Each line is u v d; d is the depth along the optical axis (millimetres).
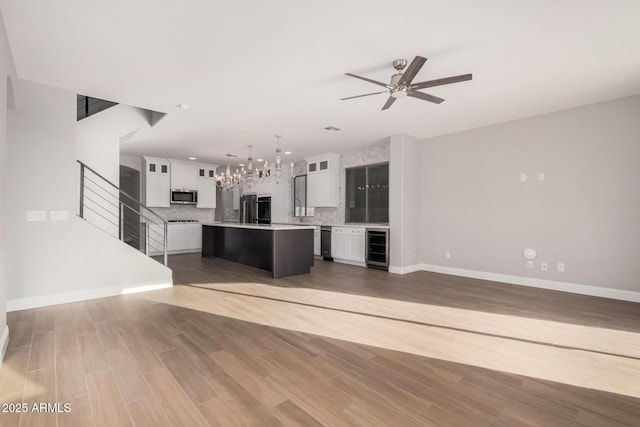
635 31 2510
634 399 1879
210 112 4512
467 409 1774
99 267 4000
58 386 1959
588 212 4234
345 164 7707
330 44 2729
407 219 5828
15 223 3410
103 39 2635
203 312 3436
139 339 2691
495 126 5121
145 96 3904
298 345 2604
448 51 2838
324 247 7344
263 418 1678
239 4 2195
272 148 6980
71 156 3711
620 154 3992
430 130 5500
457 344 2643
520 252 4836
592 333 2881
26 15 2297
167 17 2344
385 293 4277
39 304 3570
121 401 1811
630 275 3924
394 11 2279
